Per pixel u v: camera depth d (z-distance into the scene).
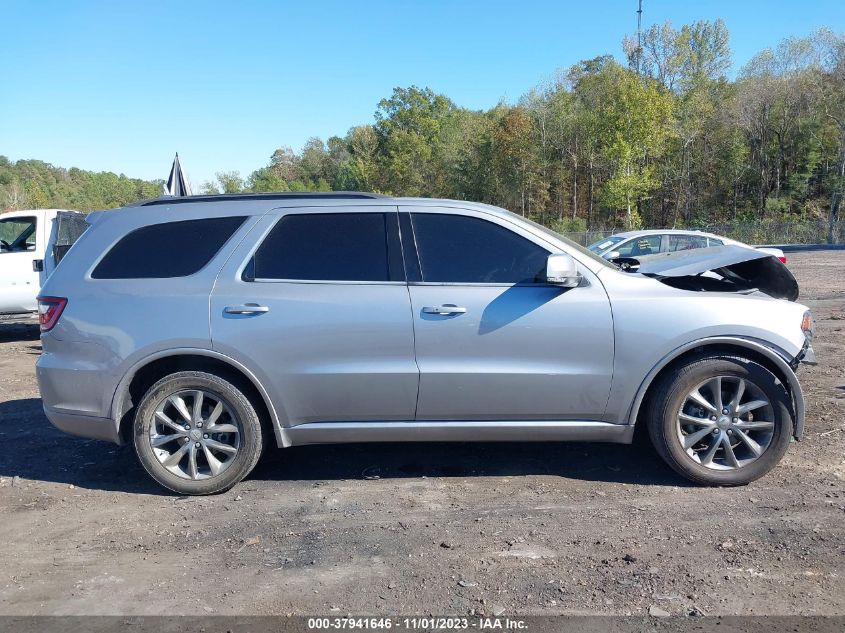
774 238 42.56
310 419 4.21
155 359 4.16
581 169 57.75
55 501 4.30
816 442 4.90
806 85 51.16
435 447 5.12
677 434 4.14
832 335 9.16
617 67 48.47
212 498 4.27
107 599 3.12
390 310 4.07
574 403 4.12
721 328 4.04
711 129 53.81
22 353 9.82
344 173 81.38
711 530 3.62
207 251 4.27
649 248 14.36
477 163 56.88
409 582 3.18
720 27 54.28
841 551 3.36
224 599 3.08
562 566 3.29
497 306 4.06
